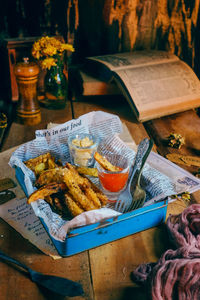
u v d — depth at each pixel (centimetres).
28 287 45
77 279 46
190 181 64
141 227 53
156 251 50
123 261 49
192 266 42
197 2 104
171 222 53
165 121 90
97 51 110
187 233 49
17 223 55
